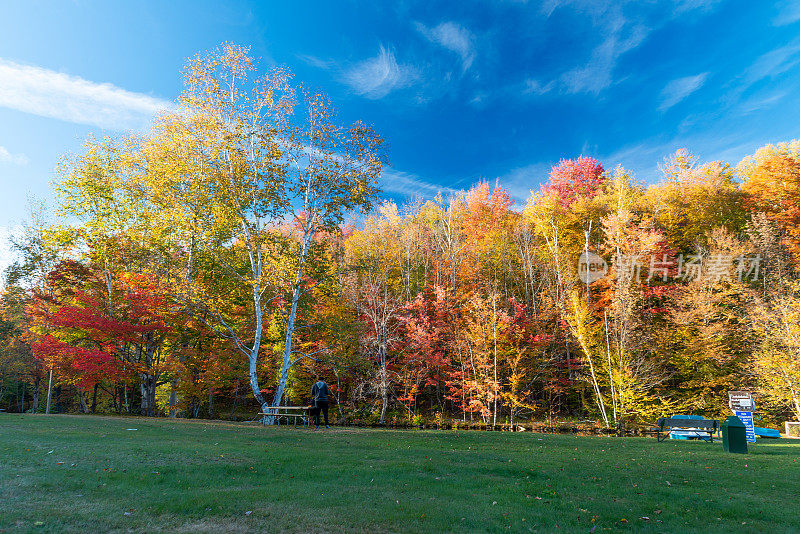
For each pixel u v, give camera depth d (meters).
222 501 5.34
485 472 8.13
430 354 30.20
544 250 38.34
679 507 6.02
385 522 4.84
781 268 28.31
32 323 28.33
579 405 32.31
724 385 27.48
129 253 24.89
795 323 24.30
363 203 20.75
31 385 39.12
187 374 24.59
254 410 34.94
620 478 7.89
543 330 31.98
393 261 40.66
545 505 5.93
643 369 27.02
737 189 37.28
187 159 19.88
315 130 20.16
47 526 4.15
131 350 24.75
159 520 4.59
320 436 12.80
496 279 36.62
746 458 10.73
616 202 38.72
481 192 43.06
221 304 21.20
